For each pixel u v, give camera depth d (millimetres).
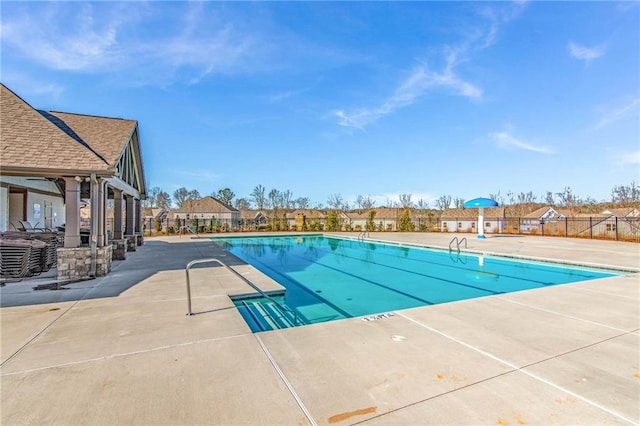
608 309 5020
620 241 17906
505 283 9008
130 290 6402
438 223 33562
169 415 2283
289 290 8156
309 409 2352
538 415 2295
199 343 3625
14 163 7254
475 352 3369
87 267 7840
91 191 7945
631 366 3080
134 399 2486
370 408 2365
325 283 9000
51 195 15984
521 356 3279
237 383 2725
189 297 4766
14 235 8875
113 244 10867
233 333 3943
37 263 8273
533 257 11555
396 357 3232
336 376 2840
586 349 3471
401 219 30297
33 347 3523
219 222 31844
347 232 27688
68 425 2174
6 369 2998
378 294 7766
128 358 3232
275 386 2672
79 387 2668
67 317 4637
